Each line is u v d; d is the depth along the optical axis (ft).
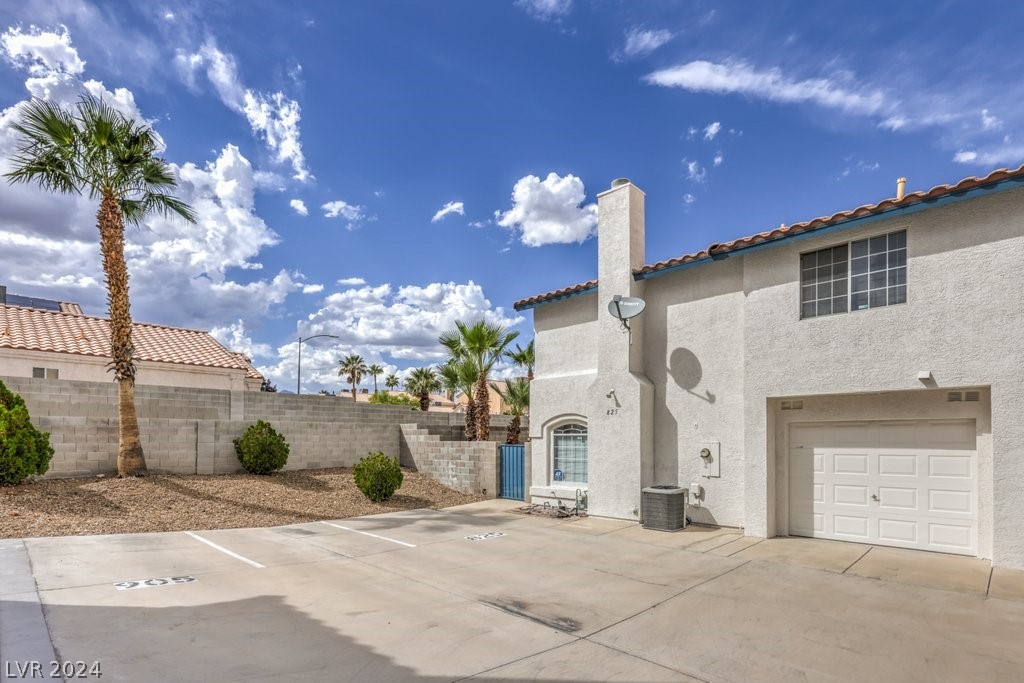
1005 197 26.68
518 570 27.66
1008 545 26.09
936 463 30.09
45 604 20.98
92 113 43.06
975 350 27.14
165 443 48.98
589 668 16.76
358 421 66.54
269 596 23.02
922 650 18.04
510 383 74.43
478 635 19.22
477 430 66.23
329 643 18.28
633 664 17.07
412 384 165.68
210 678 15.60
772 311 34.50
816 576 26.30
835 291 32.48
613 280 43.16
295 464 57.47
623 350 42.04
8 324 64.95
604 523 40.16
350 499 47.96
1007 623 20.15
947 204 28.02
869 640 18.85
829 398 33.45
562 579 26.11
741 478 36.68
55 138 42.09
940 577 25.52
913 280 29.19
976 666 16.90
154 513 37.81
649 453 41.01
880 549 30.89
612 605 22.47
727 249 36.17
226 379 74.28
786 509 34.99
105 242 44.93
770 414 34.88
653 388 41.86
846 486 33.06
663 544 33.19
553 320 49.90
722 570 27.50
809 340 32.81
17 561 26.35
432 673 16.28
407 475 59.41
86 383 48.14
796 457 35.06
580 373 46.85
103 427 45.91
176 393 55.52
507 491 52.37
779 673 16.53
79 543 30.32
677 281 41.04
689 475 39.29
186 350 74.84
